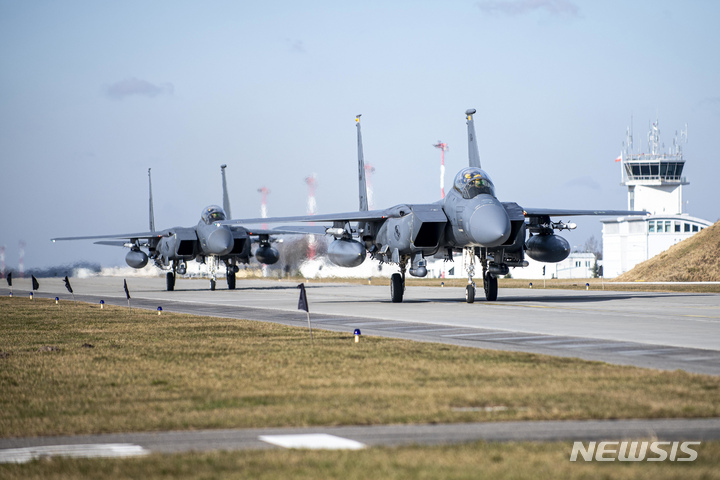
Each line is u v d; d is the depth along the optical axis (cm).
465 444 3184
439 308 11731
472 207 11519
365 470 2814
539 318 9562
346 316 10412
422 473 2762
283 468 2867
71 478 2809
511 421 3644
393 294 13475
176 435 3516
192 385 4869
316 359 5950
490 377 4875
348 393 4422
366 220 13650
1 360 6306
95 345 7344
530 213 12888
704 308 11200
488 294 13388
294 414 3856
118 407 4200
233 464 2934
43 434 3612
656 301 13088
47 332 8819
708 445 3125
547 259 13338
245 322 9750
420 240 12462
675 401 3981
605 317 9619
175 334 8269
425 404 4041
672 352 6134
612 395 4166
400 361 5719
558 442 3192
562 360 5638
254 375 5222
